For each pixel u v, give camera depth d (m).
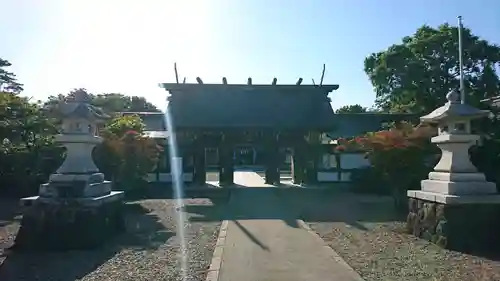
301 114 24.23
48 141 21.06
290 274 7.11
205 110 24.00
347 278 6.88
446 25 33.25
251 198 19.91
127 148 17.39
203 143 24.88
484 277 6.97
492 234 9.13
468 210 9.20
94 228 9.66
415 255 8.59
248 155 50.19
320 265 7.70
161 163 24.88
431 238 9.88
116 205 11.42
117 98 51.84
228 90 24.69
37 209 9.66
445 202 9.28
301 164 25.34
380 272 7.28
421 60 33.19
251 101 24.48
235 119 23.69
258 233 10.97
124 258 8.52
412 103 34.44
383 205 17.42
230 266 7.64
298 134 25.08
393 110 37.31
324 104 24.67
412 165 14.38
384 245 9.58
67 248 9.41
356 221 13.16
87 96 11.37
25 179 21.02
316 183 24.95
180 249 9.31
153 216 14.52
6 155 20.80
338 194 21.89
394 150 14.38
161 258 8.47
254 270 7.37
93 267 7.85
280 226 12.07
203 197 20.67
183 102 24.19
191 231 11.60
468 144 9.76
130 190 19.67
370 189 22.22
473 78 33.09
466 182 9.47
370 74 36.81
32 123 20.48
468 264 7.86
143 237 10.77
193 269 7.57
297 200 19.34
